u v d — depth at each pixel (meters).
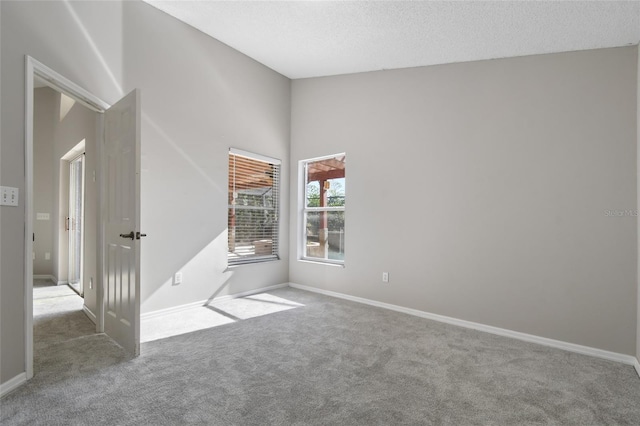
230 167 4.03
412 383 2.04
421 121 3.48
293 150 4.75
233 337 2.77
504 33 2.58
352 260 4.04
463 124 3.20
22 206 1.91
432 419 1.68
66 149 4.28
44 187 5.15
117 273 2.57
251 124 4.21
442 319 3.30
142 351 2.45
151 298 3.21
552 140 2.73
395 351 2.53
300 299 4.04
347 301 3.98
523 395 1.93
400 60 3.44
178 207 3.42
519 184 2.88
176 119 3.39
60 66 2.23
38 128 5.12
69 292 4.26
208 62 3.69
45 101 5.14
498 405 1.83
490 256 3.03
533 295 2.80
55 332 2.82
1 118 1.76
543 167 2.76
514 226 2.90
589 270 2.57
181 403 1.78
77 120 3.77
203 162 3.65
